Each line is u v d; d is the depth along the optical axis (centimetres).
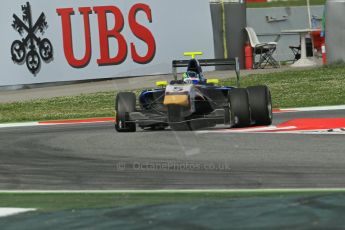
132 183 2964
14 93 7875
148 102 4109
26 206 2570
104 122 5409
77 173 3231
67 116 5981
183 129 3925
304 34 8788
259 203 2252
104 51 8275
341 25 7931
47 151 3894
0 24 8062
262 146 3709
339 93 6412
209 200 2402
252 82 7331
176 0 8462
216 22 8650
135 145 3856
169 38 8425
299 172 3044
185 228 1938
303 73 7738
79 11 8231
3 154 3881
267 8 10212
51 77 8169
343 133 4106
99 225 2039
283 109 5750
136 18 8344
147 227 1977
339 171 3030
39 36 8144
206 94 3956
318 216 2003
